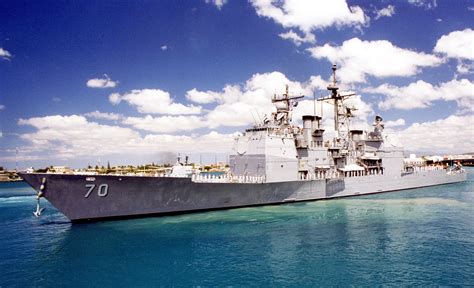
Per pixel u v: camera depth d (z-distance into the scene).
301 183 52.44
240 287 23.72
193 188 43.03
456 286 23.52
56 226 41.88
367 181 62.53
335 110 65.00
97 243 33.25
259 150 49.47
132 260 28.91
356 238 34.47
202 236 35.19
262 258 29.06
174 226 38.69
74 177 37.09
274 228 38.16
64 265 28.16
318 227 38.66
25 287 24.38
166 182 41.00
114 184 38.88
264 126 50.44
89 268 27.45
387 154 67.00
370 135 67.31
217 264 27.86
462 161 195.00
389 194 63.78
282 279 24.89
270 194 49.84
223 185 45.06
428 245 32.12
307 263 27.86
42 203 68.06
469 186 78.06
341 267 27.00
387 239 34.09
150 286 24.14
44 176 36.38
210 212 45.44
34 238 36.56
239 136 52.91
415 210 48.28
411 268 26.67
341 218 42.97
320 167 55.56
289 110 54.25
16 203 68.75
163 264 27.98
